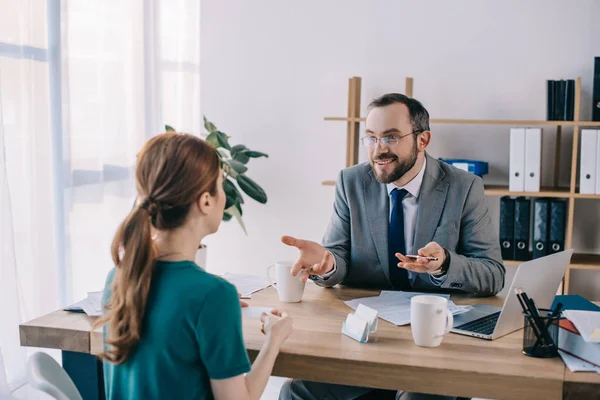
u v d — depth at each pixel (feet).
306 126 12.96
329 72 12.75
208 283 4.34
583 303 6.00
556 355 4.97
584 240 11.96
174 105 13.35
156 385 4.33
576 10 11.62
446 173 7.40
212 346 4.26
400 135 7.02
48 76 9.96
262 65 13.04
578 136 11.56
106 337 4.62
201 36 13.24
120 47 11.50
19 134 9.43
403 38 12.36
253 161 13.26
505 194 11.16
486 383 4.63
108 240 11.55
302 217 13.17
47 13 9.91
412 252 7.27
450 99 12.27
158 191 4.35
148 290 4.35
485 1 11.95
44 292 9.90
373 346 5.17
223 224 13.48
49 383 4.19
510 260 11.41
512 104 12.04
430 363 4.80
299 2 12.74
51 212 10.00
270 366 4.78
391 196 7.36
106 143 11.35
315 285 7.18
